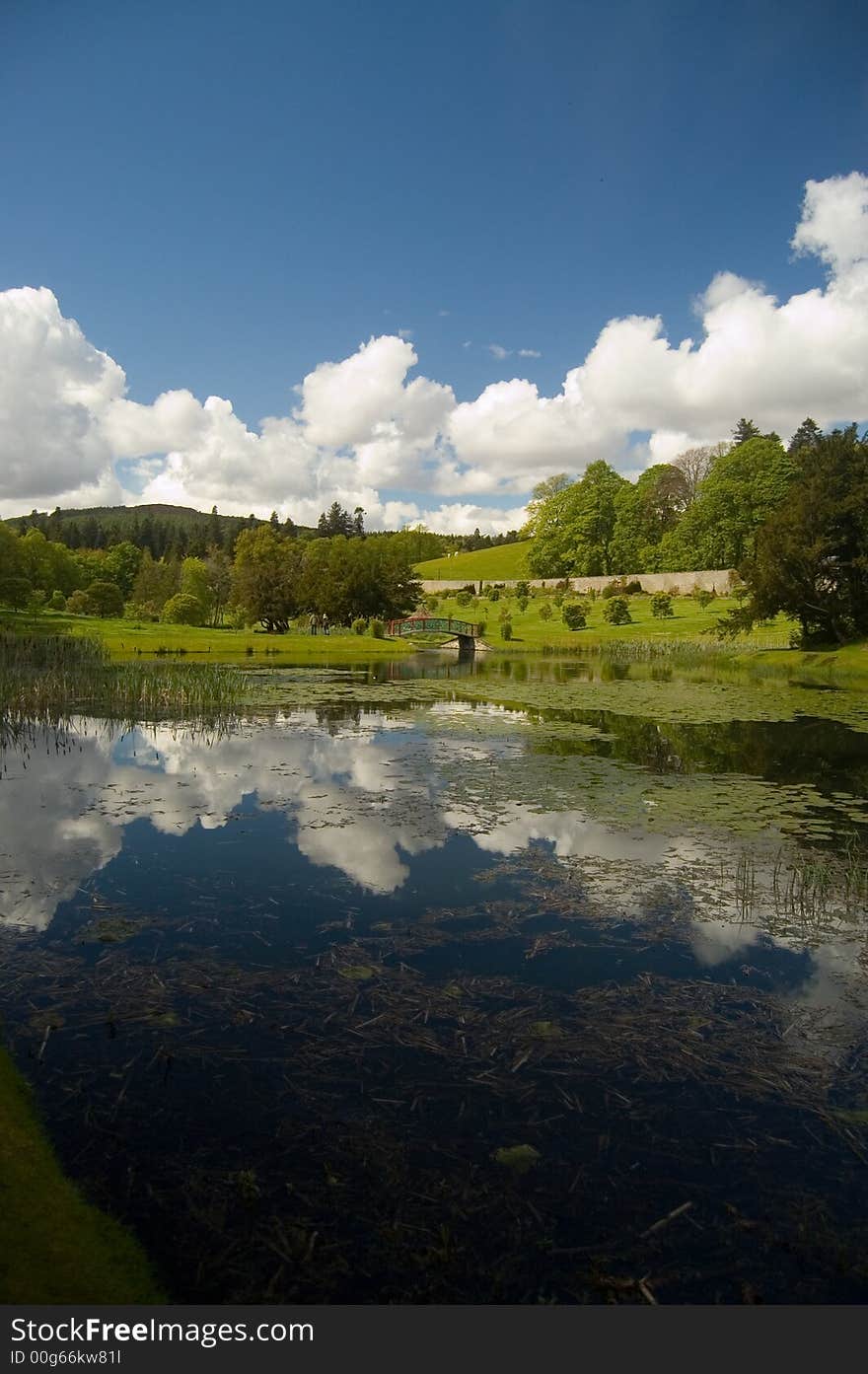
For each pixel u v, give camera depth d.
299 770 11.53
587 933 6.11
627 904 6.69
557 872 7.38
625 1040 4.66
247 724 16.09
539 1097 4.10
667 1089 4.20
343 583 52.28
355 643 43.38
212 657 36.22
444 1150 3.69
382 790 10.37
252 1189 3.38
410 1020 4.82
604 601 66.38
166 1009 4.87
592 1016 4.91
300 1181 3.47
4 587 41.94
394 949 5.78
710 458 91.12
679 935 6.11
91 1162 3.52
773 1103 4.11
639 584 68.00
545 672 30.95
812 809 9.70
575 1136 3.82
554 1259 3.11
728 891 7.00
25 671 20.62
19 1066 4.22
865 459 31.56
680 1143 3.78
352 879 7.15
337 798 9.94
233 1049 4.46
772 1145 3.78
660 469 91.88
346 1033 4.66
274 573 51.34
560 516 85.44
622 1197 3.43
